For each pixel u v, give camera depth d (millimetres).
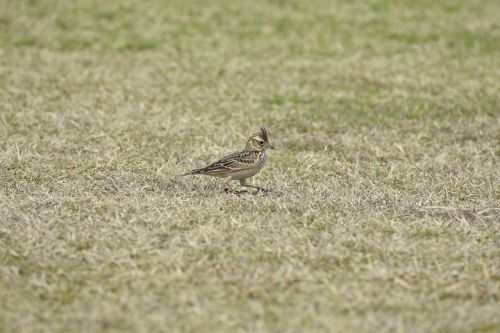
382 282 10812
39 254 11477
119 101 21141
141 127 18797
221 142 17984
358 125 19719
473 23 30344
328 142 18281
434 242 12109
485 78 24094
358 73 24641
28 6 31219
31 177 15086
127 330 9555
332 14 31266
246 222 12711
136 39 28062
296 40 28391
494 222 13078
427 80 23828
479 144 18234
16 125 18641
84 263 11273
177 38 28359
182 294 10383
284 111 20781
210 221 12688
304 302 10227
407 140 18469
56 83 22750
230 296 10391
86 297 10328
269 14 31125
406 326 9656
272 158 17047
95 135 18000
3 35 28141
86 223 12555
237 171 14492
